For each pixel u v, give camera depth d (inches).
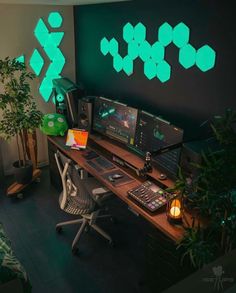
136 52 145.9
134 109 133.4
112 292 113.2
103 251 132.7
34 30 178.2
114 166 136.0
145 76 144.2
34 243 136.9
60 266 124.6
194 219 93.7
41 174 196.1
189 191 88.8
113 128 147.7
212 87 113.8
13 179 190.5
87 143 160.1
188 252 87.0
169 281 104.9
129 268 124.0
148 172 123.6
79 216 154.9
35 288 114.2
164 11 126.2
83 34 182.4
